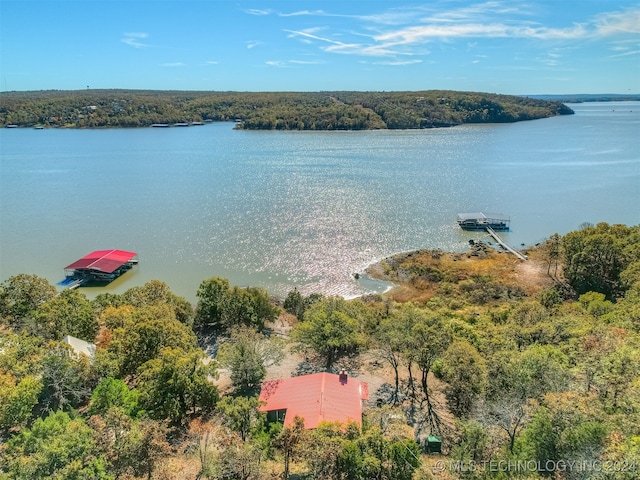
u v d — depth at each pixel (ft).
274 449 96.78
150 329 142.61
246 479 82.53
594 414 81.51
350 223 351.46
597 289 239.30
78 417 102.27
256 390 136.98
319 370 150.61
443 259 286.25
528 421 90.12
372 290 249.96
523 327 161.38
